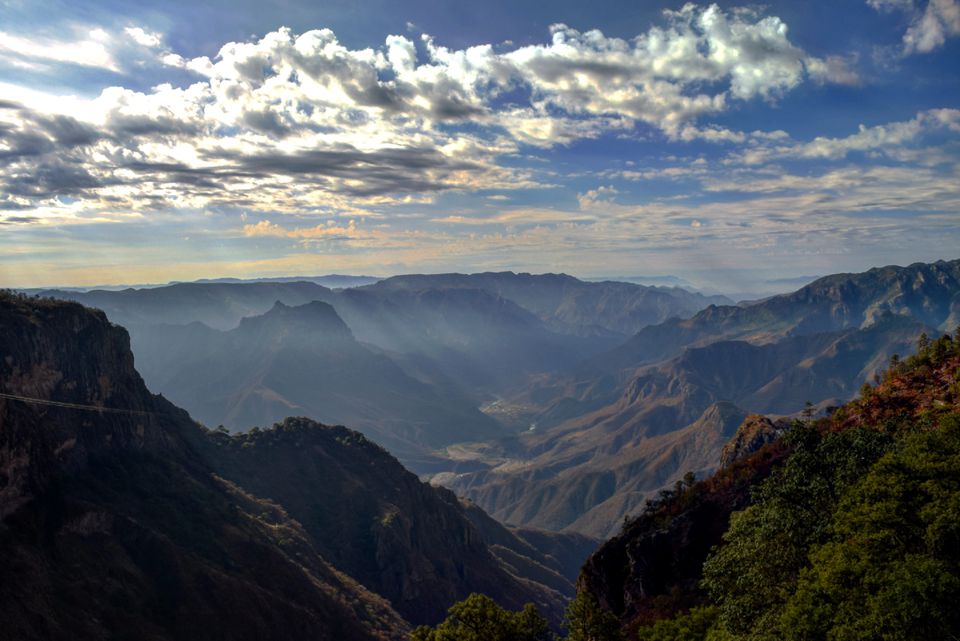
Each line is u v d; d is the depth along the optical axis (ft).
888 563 112.06
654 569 272.31
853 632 101.71
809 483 153.48
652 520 310.24
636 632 239.30
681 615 178.29
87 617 374.43
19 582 361.71
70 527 431.43
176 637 400.06
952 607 98.27
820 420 293.84
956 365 259.19
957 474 121.29
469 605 142.92
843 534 129.49
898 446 153.07
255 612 441.27
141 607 407.85
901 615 97.86
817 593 117.29
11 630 330.95
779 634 121.29
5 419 431.84
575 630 153.28
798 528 143.13
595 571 310.24
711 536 270.05
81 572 406.41
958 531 109.29
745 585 144.36
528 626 144.15
